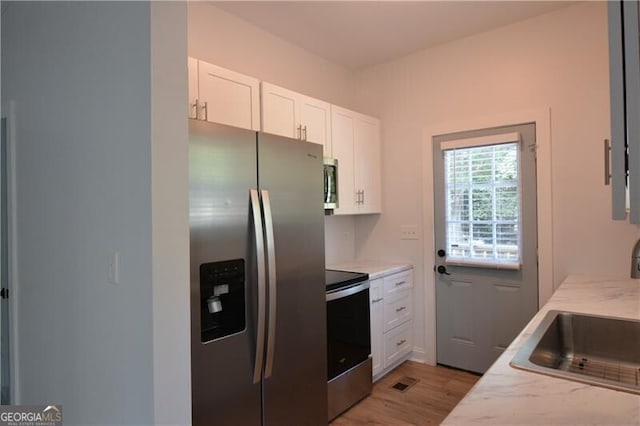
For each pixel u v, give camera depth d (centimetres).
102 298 156
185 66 139
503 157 292
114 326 148
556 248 270
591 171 258
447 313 321
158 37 131
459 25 288
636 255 162
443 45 321
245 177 174
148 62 130
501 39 292
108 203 151
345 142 312
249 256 174
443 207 322
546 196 273
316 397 210
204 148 157
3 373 230
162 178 132
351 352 259
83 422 170
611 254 252
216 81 212
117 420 147
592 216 257
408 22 283
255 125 234
